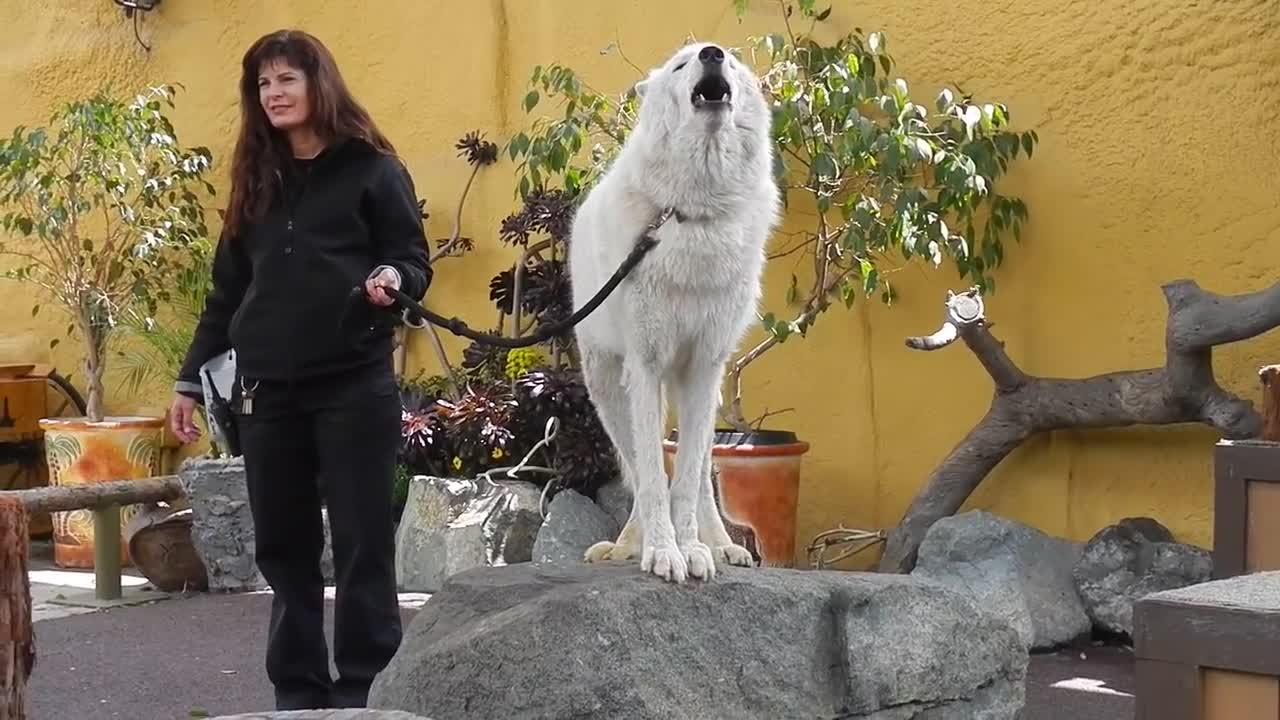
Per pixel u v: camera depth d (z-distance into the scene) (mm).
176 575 7250
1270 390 4672
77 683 5348
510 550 6832
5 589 3428
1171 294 5758
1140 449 6199
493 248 8148
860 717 3670
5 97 9766
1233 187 5992
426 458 7531
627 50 7652
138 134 8172
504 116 8141
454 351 8297
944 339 5965
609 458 6902
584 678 3283
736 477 6402
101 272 8477
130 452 8289
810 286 6969
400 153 8477
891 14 6832
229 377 4246
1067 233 6383
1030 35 6453
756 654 3518
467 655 3396
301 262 3977
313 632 4199
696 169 3574
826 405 6984
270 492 4098
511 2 8078
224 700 5098
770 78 6520
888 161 6035
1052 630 5688
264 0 8852
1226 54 5988
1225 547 4074
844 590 3689
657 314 3652
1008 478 6508
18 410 8984
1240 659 2600
